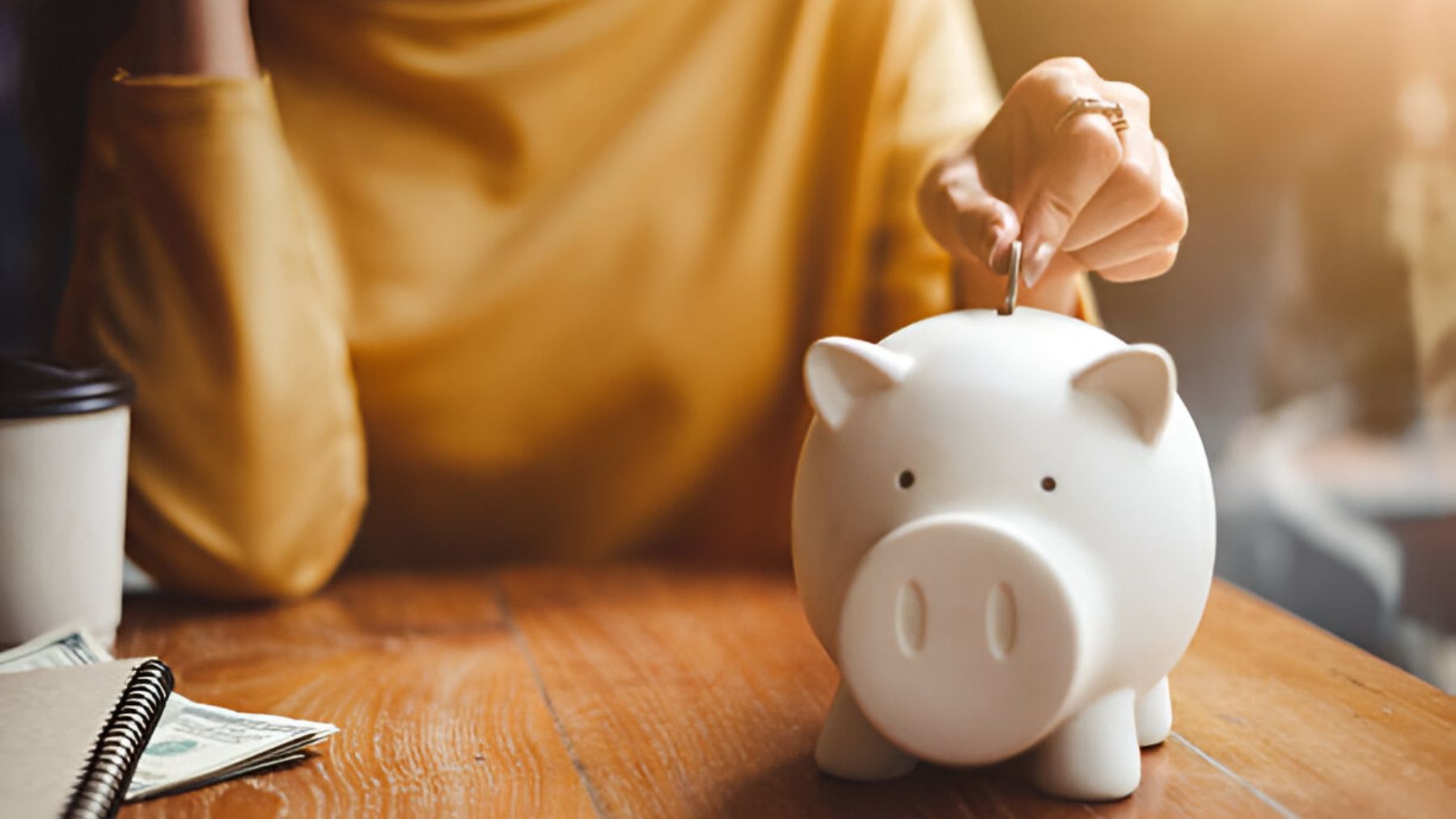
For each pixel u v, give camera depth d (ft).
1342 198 7.50
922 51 3.85
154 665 2.50
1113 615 2.11
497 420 3.88
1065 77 2.60
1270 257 7.57
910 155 3.77
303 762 2.53
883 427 2.18
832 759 2.41
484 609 3.57
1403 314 7.50
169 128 3.38
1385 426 7.55
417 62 3.69
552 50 3.74
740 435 4.02
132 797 2.30
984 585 2.05
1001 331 2.24
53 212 4.86
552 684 2.97
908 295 3.73
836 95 3.97
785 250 3.96
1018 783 2.39
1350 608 6.47
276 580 3.52
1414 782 2.43
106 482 3.16
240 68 3.48
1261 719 2.75
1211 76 7.42
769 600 3.62
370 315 3.73
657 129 3.83
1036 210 2.45
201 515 3.44
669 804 2.33
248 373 3.42
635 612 3.51
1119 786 2.30
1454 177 7.41
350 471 3.64
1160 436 2.12
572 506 4.04
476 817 2.28
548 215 3.80
